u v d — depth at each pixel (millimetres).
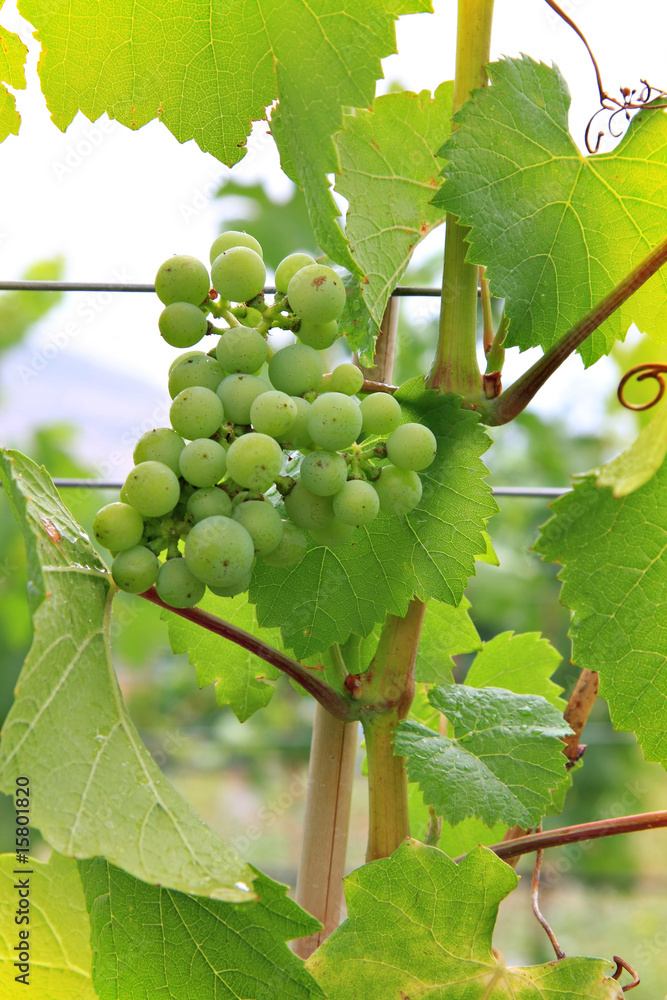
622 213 536
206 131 524
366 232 530
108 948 500
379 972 505
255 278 485
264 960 486
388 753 526
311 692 520
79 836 447
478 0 521
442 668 600
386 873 504
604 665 528
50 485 498
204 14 501
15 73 528
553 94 536
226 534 464
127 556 473
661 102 529
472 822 603
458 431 517
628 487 456
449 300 524
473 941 507
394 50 476
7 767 443
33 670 453
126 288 606
